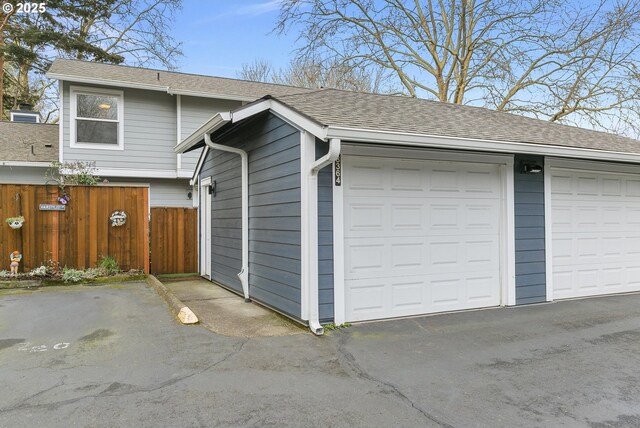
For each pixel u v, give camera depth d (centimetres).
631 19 1339
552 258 657
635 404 309
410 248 556
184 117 1142
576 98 1467
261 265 620
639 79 1348
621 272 727
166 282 855
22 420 275
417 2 1631
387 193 543
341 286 505
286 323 518
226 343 436
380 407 300
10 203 734
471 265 595
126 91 1090
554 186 664
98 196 793
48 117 2053
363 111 587
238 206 715
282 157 550
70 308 577
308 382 342
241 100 1191
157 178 1130
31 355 396
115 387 327
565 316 562
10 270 730
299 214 505
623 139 837
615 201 725
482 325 516
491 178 611
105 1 1642
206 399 309
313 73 2012
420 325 512
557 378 357
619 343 453
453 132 543
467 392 327
